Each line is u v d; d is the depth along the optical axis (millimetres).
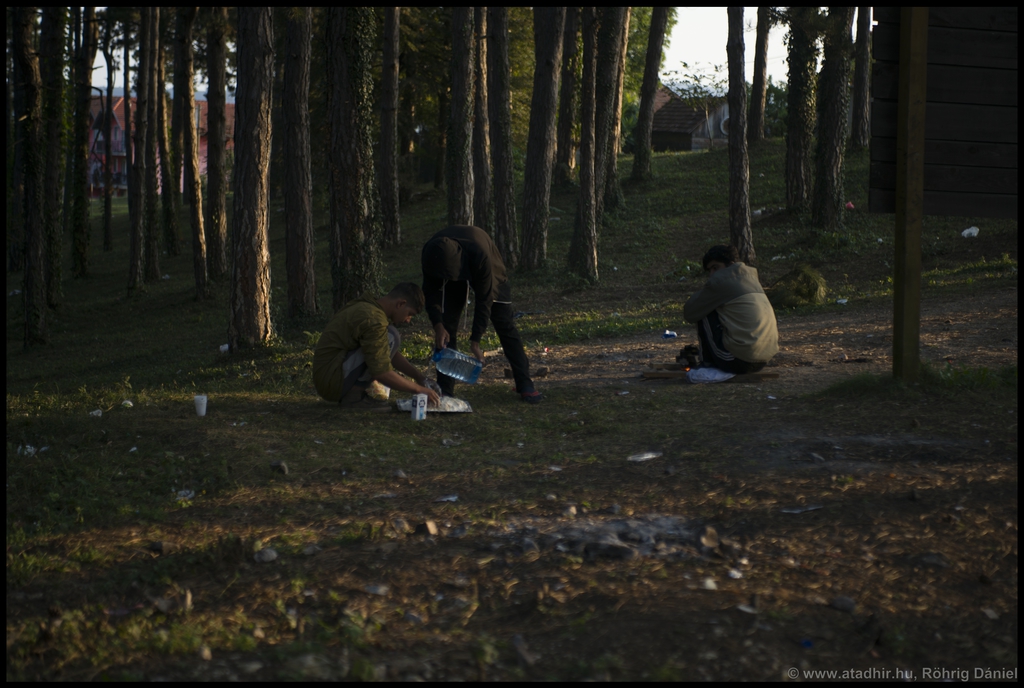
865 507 3764
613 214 25031
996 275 13930
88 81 29594
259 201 12000
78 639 2795
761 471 4332
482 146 21375
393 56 25188
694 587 3078
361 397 6535
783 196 24875
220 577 3289
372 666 2559
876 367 7609
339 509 4129
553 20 19266
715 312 7109
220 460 4891
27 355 17891
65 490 4438
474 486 4445
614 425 5613
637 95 46625
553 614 2908
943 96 5711
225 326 18875
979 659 2605
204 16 22953
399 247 25578
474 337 6562
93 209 57094
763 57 32719
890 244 18219
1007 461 4250
